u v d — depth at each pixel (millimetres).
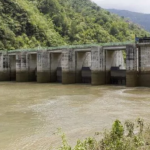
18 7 90125
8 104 28984
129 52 42469
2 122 20531
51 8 111062
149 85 42219
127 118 20828
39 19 96812
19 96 35562
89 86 46594
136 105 26719
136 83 42969
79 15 120000
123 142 10398
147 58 42094
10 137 16578
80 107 26281
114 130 10516
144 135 13281
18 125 19562
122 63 59500
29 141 15695
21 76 60625
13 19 86250
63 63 52156
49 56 57062
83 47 50062
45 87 46969
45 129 18328
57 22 105438
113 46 45844
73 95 35438
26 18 88625
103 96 33719
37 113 23844
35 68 62750
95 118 21234
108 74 49531
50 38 90500
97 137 15711
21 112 24391
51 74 57938
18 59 60812
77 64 53469
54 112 24156
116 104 27547
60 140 15695
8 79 65562
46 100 31484
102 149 10625
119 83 48812
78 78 53906
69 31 102500
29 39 85000
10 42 76812
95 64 47375
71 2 147000
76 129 18062
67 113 23547
